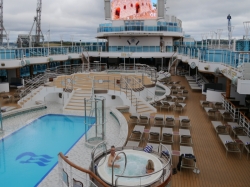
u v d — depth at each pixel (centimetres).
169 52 3781
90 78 2477
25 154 1275
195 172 1038
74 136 1512
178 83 2966
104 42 4659
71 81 2272
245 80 1344
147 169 787
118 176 700
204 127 1584
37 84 2530
